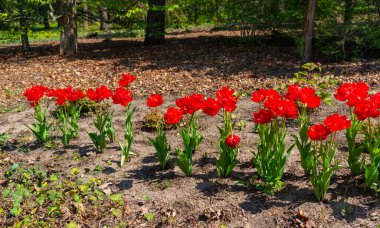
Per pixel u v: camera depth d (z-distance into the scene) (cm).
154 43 1538
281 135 405
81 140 577
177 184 432
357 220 347
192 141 442
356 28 1086
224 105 399
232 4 1409
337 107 662
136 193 421
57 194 410
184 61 1163
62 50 1430
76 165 493
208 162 481
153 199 407
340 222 347
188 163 438
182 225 367
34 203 415
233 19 1427
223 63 1107
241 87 866
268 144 399
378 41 1023
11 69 1223
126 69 1113
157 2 1455
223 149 420
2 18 1352
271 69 1016
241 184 411
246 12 1384
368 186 386
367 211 357
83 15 1469
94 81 1011
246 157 486
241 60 1131
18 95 908
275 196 393
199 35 1788
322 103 682
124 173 466
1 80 1079
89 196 419
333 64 1025
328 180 370
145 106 751
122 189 431
